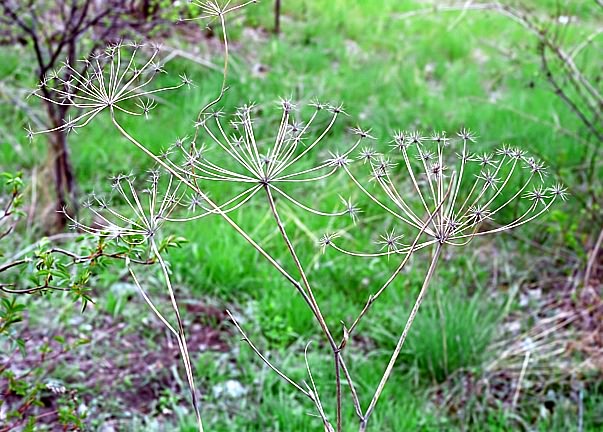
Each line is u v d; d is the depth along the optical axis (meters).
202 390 3.54
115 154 5.18
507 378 3.75
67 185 4.45
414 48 7.75
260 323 3.97
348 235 4.63
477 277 4.52
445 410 3.57
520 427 3.53
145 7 4.77
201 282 4.19
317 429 3.32
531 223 4.84
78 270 2.48
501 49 7.39
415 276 4.43
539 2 8.96
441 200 1.47
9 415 2.39
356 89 6.46
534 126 5.83
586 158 5.23
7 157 5.10
